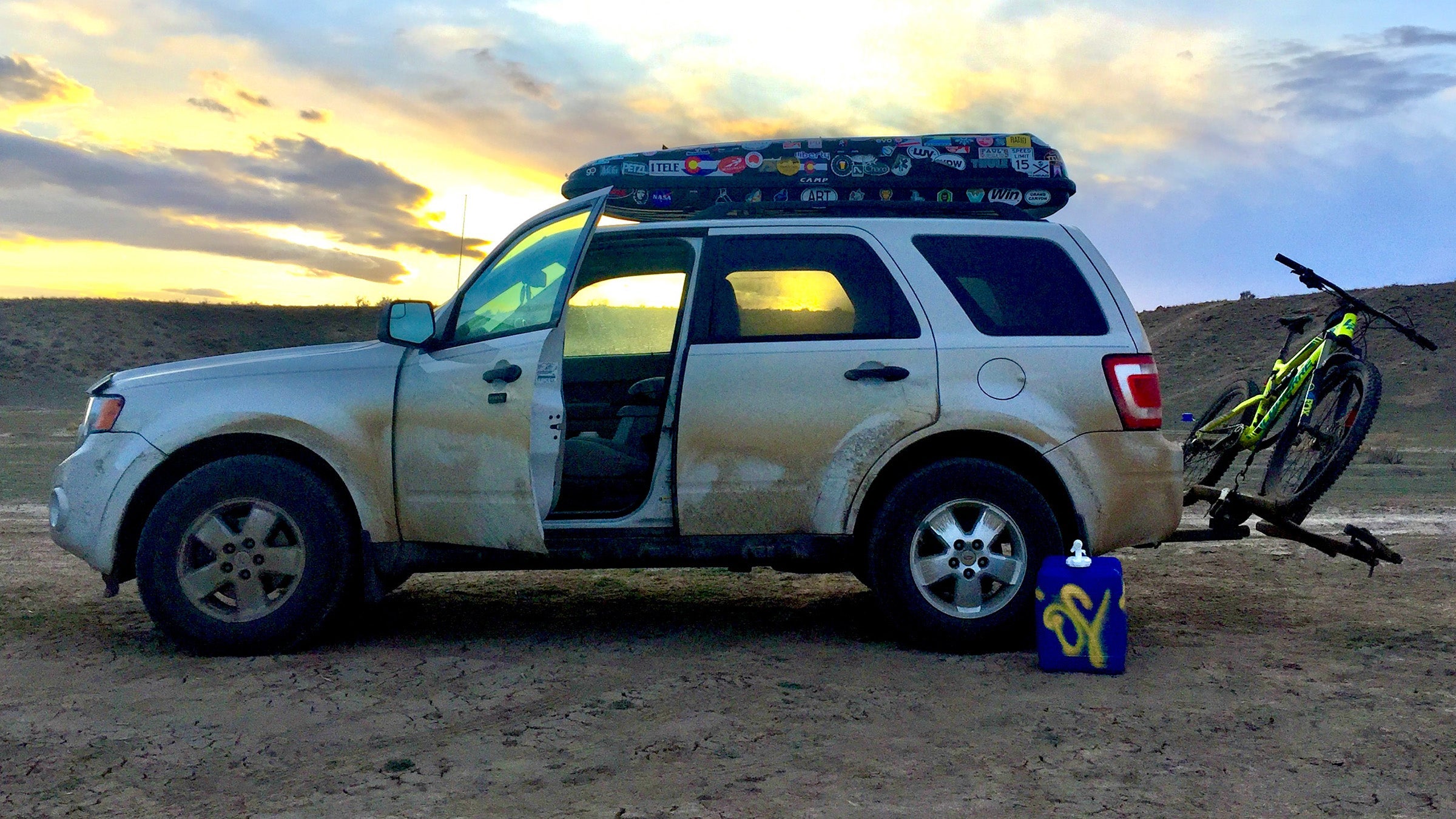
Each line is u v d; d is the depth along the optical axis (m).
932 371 4.95
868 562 4.99
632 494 5.28
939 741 3.75
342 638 5.35
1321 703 4.23
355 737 3.80
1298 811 3.12
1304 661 4.93
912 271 5.12
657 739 3.77
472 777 3.39
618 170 5.63
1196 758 3.58
